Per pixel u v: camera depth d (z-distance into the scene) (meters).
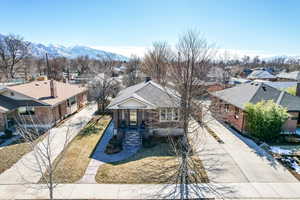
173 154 15.00
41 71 67.56
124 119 18.56
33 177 11.85
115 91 32.06
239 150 15.71
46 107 20.97
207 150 15.68
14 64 57.53
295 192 10.47
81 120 24.30
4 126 19.17
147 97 18.97
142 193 10.38
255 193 10.37
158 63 37.62
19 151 15.37
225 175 12.06
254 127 17.94
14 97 20.66
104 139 18.23
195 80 16.20
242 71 80.12
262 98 20.34
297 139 17.55
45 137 17.56
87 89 33.09
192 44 16.98
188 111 15.01
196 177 11.77
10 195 10.22
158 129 18.78
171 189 10.71
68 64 78.75
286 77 55.44
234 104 21.05
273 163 13.59
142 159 14.23
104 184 11.16
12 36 56.50
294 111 19.02
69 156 14.55
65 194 10.27
